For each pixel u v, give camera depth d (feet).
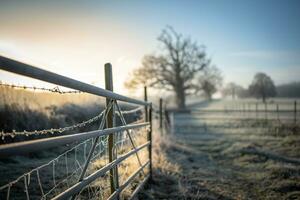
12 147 5.90
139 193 17.47
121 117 14.93
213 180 22.89
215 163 30.35
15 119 23.77
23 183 15.57
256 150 35.60
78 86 9.23
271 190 20.93
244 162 30.45
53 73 7.79
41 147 6.95
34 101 28.81
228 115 96.68
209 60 161.68
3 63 5.92
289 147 39.55
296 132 51.88
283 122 62.28
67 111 31.53
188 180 22.12
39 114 26.58
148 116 23.11
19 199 13.48
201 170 25.99
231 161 31.35
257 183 22.62
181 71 160.45
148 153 20.81
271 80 292.81
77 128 29.25
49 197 13.84
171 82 159.53
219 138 48.39
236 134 53.16
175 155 31.68
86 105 35.42
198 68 161.89
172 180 21.54
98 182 15.85
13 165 18.90
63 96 34.76
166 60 161.38
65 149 23.71
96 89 10.69
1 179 16.02
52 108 30.42
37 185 15.43
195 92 168.35
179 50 159.74
